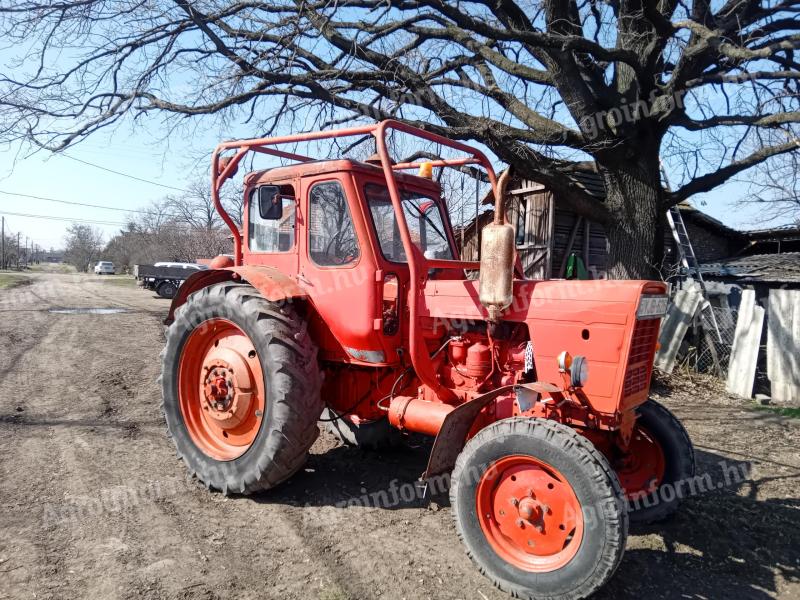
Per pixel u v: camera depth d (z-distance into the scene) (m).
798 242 15.48
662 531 3.37
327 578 2.67
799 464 4.58
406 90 7.68
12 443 4.17
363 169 3.54
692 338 8.47
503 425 2.68
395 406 3.48
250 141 3.80
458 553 2.97
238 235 4.25
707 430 5.58
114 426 4.71
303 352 3.44
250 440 3.62
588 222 12.32
